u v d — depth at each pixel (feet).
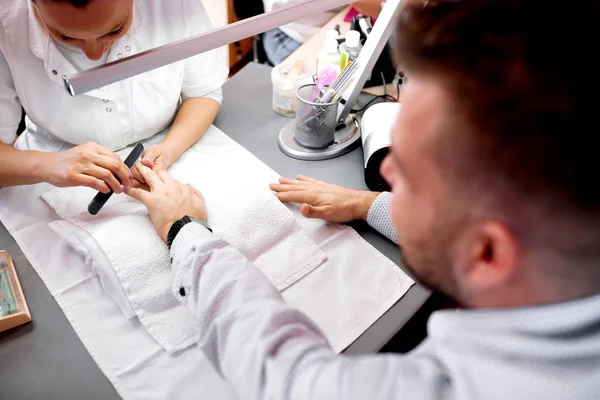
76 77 1.92
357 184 3.07
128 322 2.27
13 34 2.68
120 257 2.37
